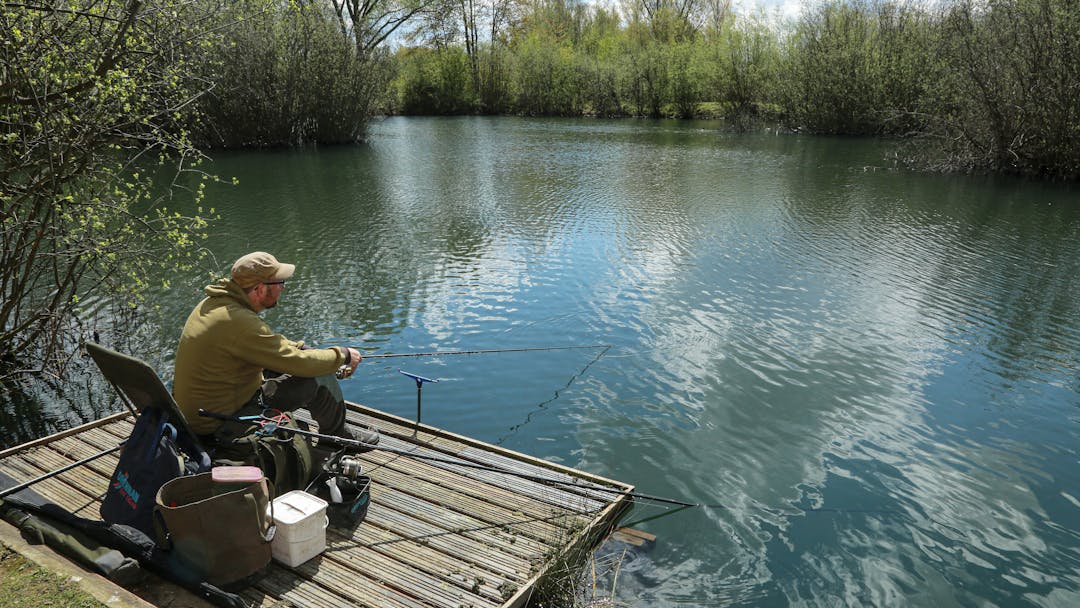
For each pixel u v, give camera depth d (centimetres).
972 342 774
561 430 589
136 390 344
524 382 678
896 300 908
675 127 3600
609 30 5581
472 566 373
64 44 611
